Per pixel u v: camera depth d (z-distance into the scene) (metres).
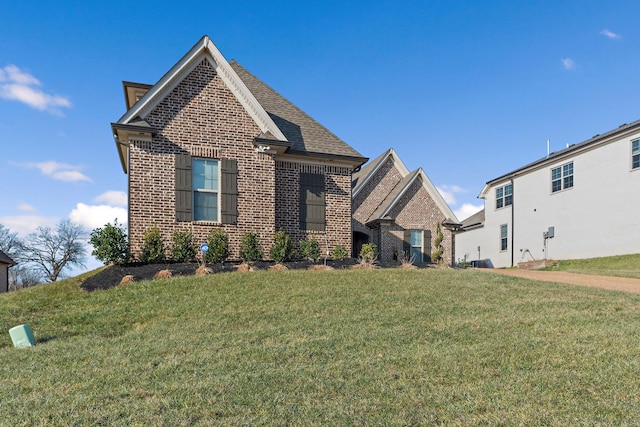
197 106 13.25
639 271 17.20
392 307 8.30
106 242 11.59
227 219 13.34
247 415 3.99
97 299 8.93
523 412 4.02
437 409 4.12
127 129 12.06
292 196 14.88
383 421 3.87
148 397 4.44
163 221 12.60
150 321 7.70
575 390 4.50
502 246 32.69
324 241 15.17
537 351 5.72
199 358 5.64
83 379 5.02
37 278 48.38
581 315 7.76
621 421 3.82
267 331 6.87
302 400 4.32
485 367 5.21
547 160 27.69
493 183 33.66
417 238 20.19
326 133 16.64
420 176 20.64
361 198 22.28
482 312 7.98
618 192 22.78
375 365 5.31
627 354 5.54
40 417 3.99
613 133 23.06
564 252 26.30
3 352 6.28
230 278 10.34
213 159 13.45
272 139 13.65
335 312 7.97
